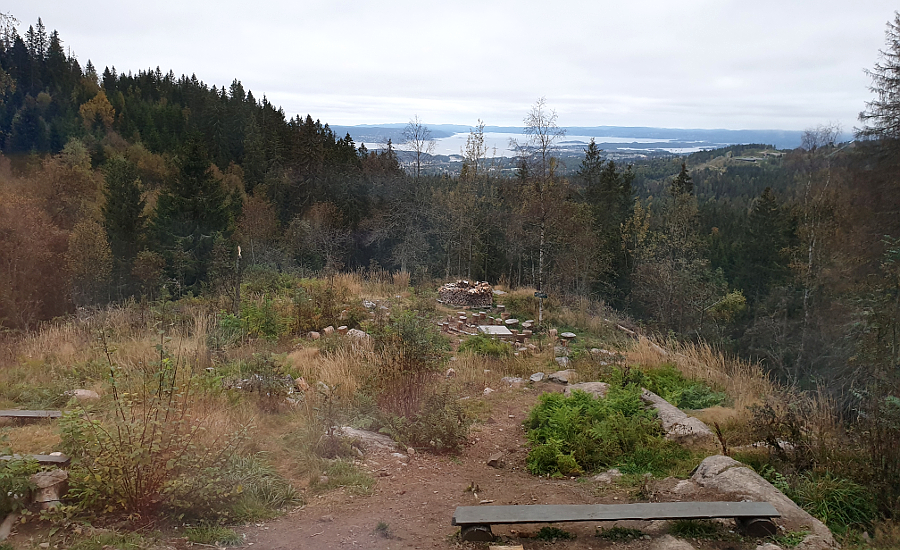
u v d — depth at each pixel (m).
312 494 4.77
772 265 35.84
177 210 35.38
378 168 46.75
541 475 5.65
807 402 6.98
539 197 20.30
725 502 4.09
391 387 7.30
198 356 8.46
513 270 37.44
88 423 4.13
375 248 42.88
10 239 19.72
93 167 46.47
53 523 3.69
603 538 3.92
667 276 28.09
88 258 26.14
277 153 51.28
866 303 15.95
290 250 33.91
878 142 19.84
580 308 18.25
